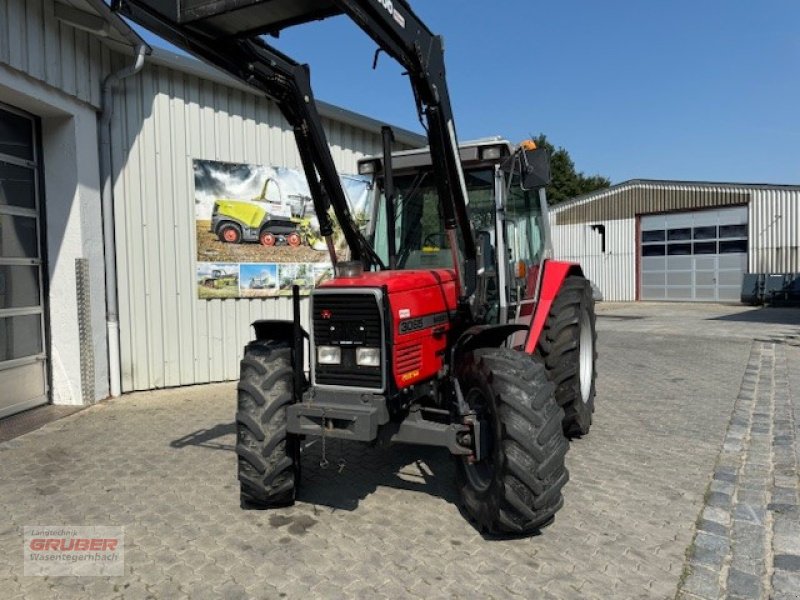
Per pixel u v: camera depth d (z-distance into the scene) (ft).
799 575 9.95
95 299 22.68
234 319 27.25
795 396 23.32
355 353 11.71
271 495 12.34
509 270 15.21
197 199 25.85
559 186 159.12
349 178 27.22
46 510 12.94
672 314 61.93
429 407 13.25
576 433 17.98
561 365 16.60
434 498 13.39
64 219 21.93
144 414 21.17
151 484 14.40
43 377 22.16
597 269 86.74
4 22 18.11
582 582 9.78
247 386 12.37
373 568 10.28
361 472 15.06
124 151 23.93
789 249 70.08
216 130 26.35
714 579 9.85
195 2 10.52
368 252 14.65
